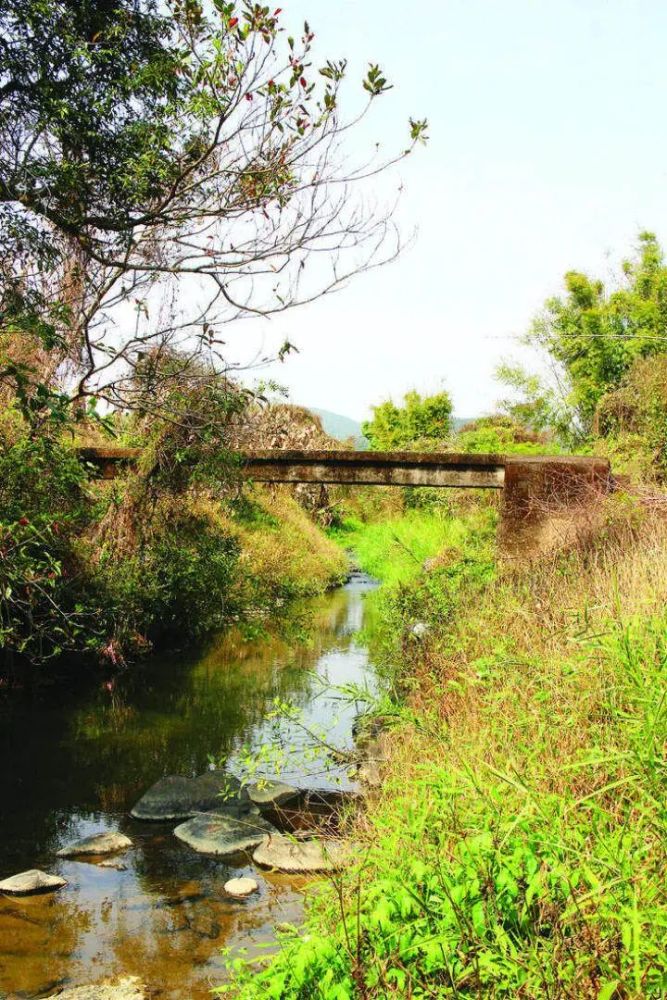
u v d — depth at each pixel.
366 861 3.32
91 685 9.93
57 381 7.80
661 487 9.73
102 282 6.96
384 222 6.64
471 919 2.70
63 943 4.43
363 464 11.77
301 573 18.23
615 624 4.20
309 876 5.16
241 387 10.13
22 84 6.48
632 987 2.32
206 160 6.64
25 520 6.97
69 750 7.71
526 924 2.76
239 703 9.27
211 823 5.98
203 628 12.53
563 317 24.16
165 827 6.09
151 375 7.90
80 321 7.03
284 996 2.70
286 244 6.56
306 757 5.93
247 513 13.45
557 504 10.53
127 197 6.82
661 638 3.86
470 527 16.69
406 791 4.23
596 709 3.97
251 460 11.91
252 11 5.71
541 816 3.00
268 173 6.38
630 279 25.02
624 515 8.27
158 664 11.12
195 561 11.96
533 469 11.07
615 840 2.76
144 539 11.39
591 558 7.49
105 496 10.54
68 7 6.53
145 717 8.73
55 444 8.32
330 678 10.44
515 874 2.83
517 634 5.63
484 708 4.64
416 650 7.61
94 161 6.72
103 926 4.62
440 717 5.29
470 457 11.51
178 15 6.17
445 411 39.03
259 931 4.53
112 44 6.74
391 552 20.70
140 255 7.17
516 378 24.34
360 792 5.57
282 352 7.58
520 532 10.98
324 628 14.17
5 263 6.35
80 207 6.67
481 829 3.21
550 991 2.38
